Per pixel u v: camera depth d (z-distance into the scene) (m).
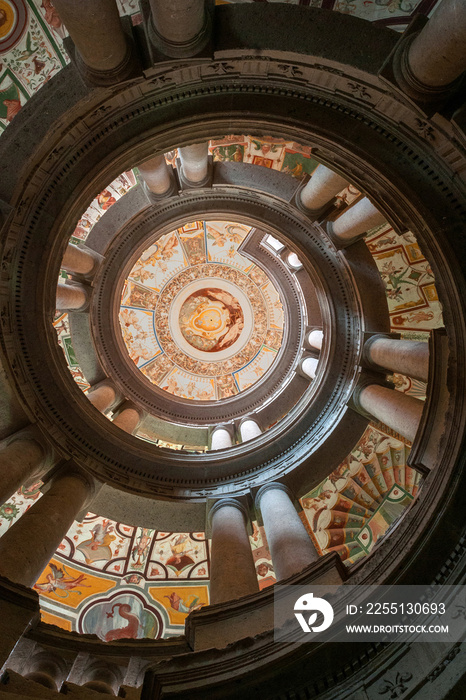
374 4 6.30
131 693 4.96
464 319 6.55
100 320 15.24
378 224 11.08
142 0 5.64
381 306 12.38
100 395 14.46
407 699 4.27
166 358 21.47
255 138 11.59
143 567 14.45
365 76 5.91
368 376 11.85
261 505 10.70
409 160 6.88
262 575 13.77
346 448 11.90
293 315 17.50
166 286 21.67
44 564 7.59
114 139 7.43
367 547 13.17
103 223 13.82
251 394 17.72
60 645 5.75
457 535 5.48
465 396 6.43
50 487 9.81
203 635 5.99
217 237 21.09
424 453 7.32
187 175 12.10
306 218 12.25
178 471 11.80
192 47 5.72
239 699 4.74
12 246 7.78
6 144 6.62
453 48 4.78
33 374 9.69
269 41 5.89
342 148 7.23
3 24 6.59
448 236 6.65
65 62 6.69
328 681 4.77
